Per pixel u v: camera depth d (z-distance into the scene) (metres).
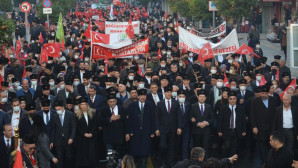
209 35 41.38
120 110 21.88
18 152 15.09
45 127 19.88
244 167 22.12
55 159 19.56
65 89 24.09
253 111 22.77
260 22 77.75
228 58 34.41
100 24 64.56
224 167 15.53
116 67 31.17
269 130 22.73
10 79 27.77
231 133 22.55
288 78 27.53
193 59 36.25
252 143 24.27
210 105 22.73
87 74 25.30
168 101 22.16
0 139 18.09
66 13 85.62
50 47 35.00
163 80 24.75
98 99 23.80
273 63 30.09
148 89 24.80
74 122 21.47
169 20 64.44
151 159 22.91
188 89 25.41
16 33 61.69
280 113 21.66
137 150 21.89
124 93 24.52
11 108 23.14
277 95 24.31
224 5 67.00
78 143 21.72
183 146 22.56
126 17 83.12
